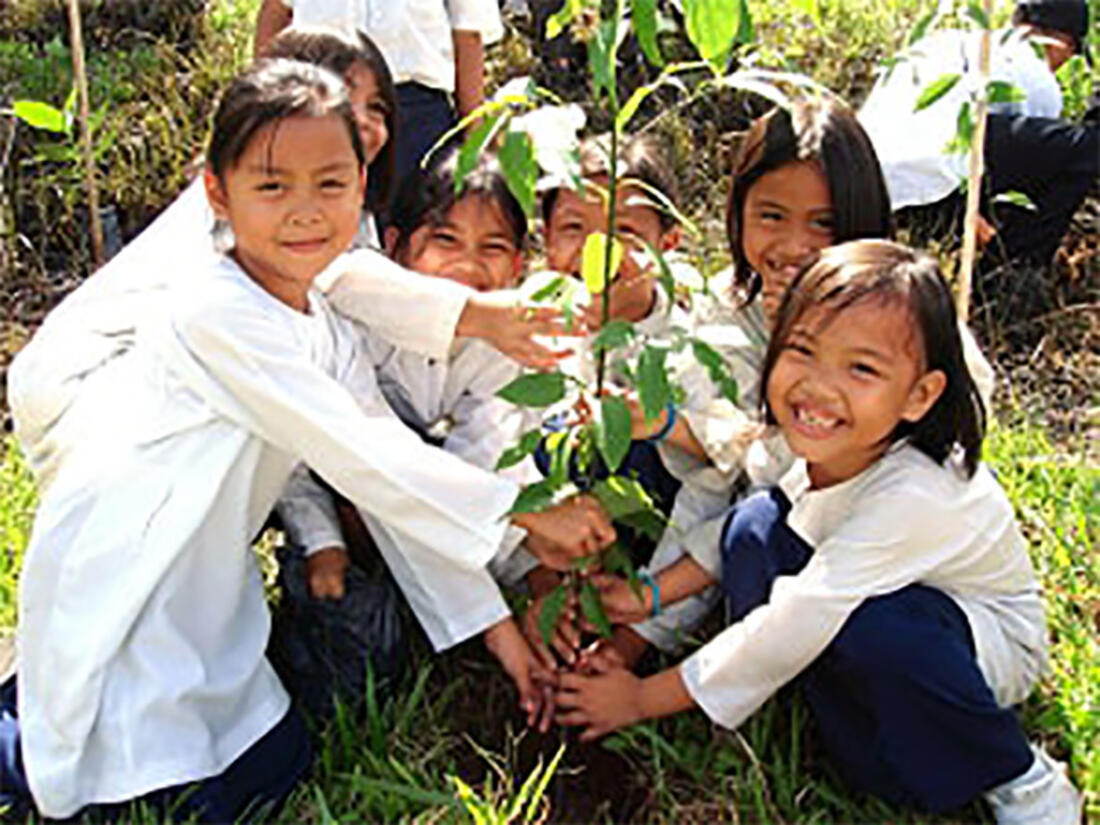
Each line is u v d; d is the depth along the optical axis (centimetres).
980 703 237
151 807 239
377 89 293
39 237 505
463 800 244
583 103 547
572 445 250
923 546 240
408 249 294
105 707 241
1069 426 392
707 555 279
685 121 542
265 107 235
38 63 579
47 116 425
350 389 272
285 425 244
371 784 252
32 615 247
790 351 237
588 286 234
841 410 233
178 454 245
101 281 292
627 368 236
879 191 271
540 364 263
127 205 521
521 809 256
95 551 243
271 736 258
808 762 264
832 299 231
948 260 464
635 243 260
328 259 245
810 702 254
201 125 553
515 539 273
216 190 249
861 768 250
